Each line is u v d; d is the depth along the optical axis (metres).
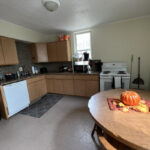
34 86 2.97
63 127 1.81
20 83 2.47
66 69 3.62
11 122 2.05
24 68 3.29
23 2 1.69
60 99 3.11
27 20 2.46
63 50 3.37
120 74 2.48
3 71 2.65
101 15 2.36
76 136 1.59
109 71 2.97
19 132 1.74
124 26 2.82
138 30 2.70
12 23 2.61
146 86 2.84
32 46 3.42
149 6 2.01
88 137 1.56
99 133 1.04
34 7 1.86
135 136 0.69
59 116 2.18
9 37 2.52
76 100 2.98
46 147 1.41
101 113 0.98
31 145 1.46
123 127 0.78
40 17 2.31
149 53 2.69
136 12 2.29
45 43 3.55
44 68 3.88
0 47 2.27
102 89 2.71
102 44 3.17
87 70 3.28
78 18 2.46
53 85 3.46
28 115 2.29
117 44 2.99
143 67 2.80
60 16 2.30
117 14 2.36
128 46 2.87
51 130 1.75
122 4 1.90
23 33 2.95
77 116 2.14
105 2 1.80
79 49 3.61
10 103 2.21
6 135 1.69
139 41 2.74
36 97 3.05
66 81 3.24
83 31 3.39
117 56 3.05
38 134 1.67
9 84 2.21
